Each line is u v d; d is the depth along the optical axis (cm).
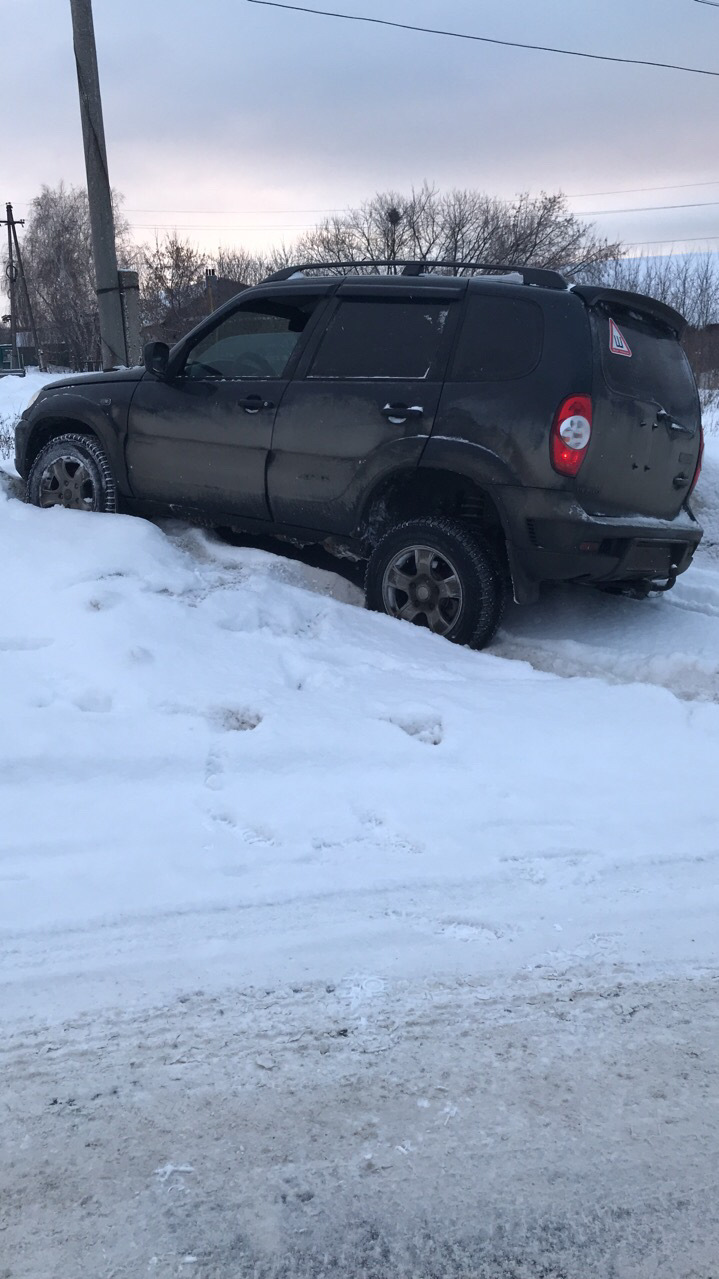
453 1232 176
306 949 259
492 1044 227
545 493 489
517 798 344
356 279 565
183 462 598
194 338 607
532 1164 191
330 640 486
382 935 266
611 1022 236
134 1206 179
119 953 254
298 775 353
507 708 419
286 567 577
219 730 384
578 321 497
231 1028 229
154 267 4809
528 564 505
